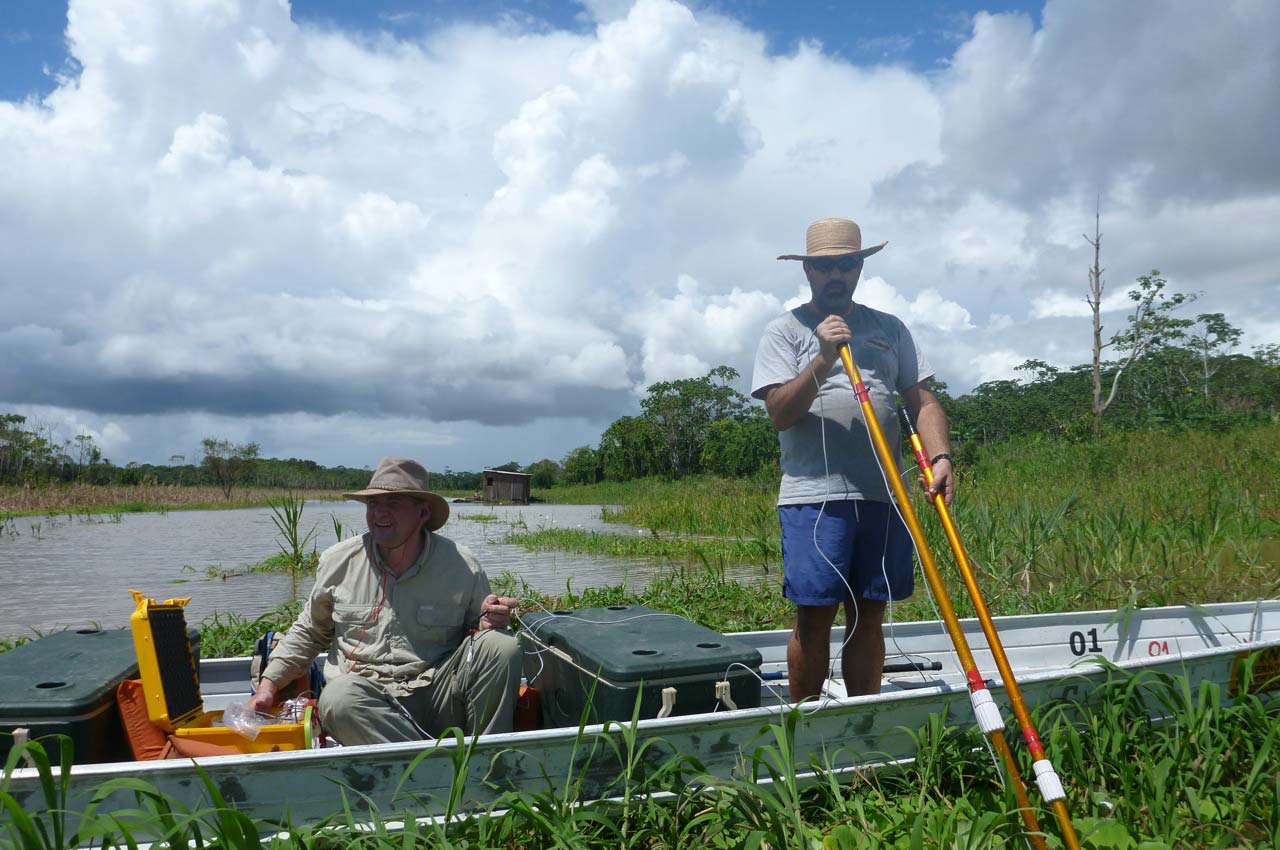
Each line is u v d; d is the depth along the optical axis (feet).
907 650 14.87
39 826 6.73
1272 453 48.11
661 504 78.28
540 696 11.39
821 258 11.17
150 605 9.46
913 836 7.66
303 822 8.09
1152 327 141.59
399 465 10.22
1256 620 16.28
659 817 8.63
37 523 75.51
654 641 10.36
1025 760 9.90
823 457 11.28
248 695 12.19
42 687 8.59
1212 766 9.65
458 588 10.47
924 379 12.03
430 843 8.00
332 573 10.50
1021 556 24.73
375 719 9.90
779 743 8.59
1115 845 8.13
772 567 32.55
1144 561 23.99
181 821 7.07
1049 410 218.38
